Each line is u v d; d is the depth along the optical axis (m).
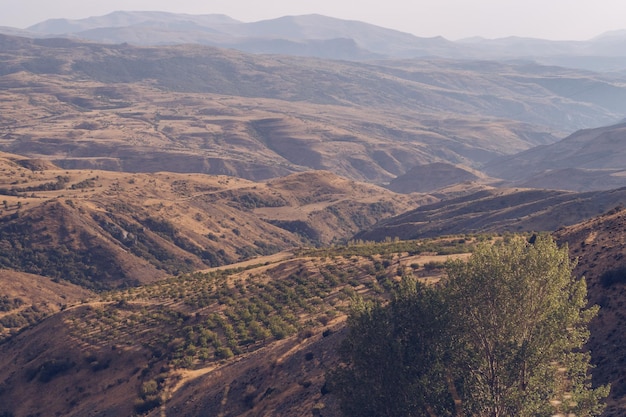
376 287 108.31
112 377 103.19
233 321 112.38
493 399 39.16
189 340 106.88
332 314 100.00
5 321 194.12
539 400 37.16
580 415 36.97
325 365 69.31
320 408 59.03
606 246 63.69
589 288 58.22
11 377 114.00
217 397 76.94
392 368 41.38
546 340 38.22
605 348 49.94
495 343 40.06
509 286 39.69
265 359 80.38
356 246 173.88
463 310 41.50
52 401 103.62
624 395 43.97
